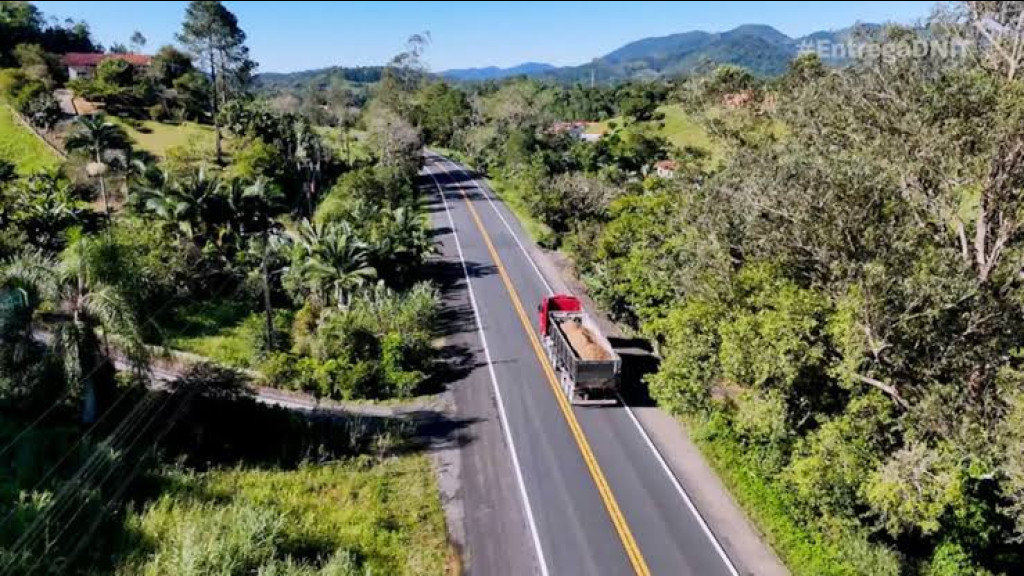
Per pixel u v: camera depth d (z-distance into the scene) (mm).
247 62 78375
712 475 21234
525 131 82812
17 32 98000
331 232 36469
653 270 27500
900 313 16578
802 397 19219
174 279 33281
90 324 19688
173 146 63469
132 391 21516
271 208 41656
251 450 21766
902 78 19141
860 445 16875
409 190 60500
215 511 16922
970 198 21219
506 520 18750
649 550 17656
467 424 24281
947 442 16297
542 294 38844
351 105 109438
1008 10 18328
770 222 20203
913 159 18766
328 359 27797
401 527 18266
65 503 15172
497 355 30359
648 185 46469
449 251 46875
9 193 44062
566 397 26297
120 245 21734
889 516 17750
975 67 18828
